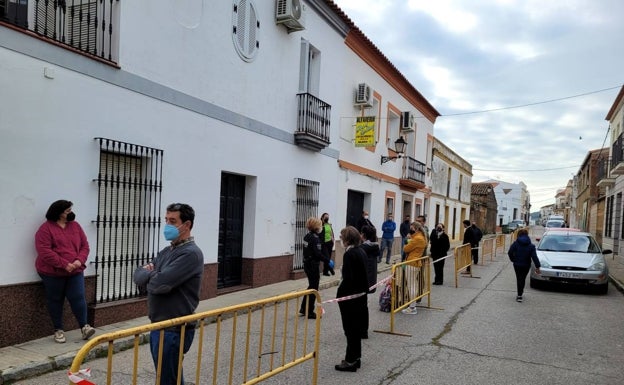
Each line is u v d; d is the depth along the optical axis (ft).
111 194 21.57
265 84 33.35
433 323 26.05
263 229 34.01
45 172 18.57
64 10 20.03
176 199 25.40
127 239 22.18
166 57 24.44
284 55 35.63
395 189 65.05
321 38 41.57
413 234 30.22
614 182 72.54
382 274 46.39
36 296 18.33
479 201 144.05
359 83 50.80
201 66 26.96
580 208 142.10
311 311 26.22
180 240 12.25
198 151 26.96
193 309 12.17
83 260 18.63
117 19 21.62
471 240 49.37
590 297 36.65
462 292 37.17
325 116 42.19
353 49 49.06
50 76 18.57
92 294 20.75
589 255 40.06
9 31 17.15
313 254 26.35
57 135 18.98
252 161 32.19
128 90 22.18
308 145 38.81
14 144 17.46
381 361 19.20
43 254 17.60
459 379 17.40
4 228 17.21
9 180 17.33
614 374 18.49
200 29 26.78
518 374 18.16
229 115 29.55
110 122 21.30
